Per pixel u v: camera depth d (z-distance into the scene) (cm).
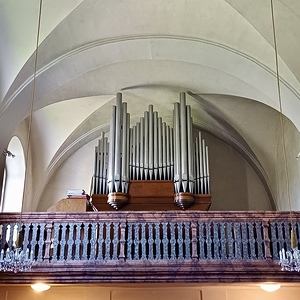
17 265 743
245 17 834
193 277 805
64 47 923
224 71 986
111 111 1219
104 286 888
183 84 1110
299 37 844
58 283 804
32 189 1236
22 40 891
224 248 824
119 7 857
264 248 824
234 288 904
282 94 929
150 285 877
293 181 1123
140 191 1049
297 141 1107
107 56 970
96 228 838
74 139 1277
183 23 894
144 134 1102
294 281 802
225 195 1270
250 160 1277
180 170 1057
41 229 837
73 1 836
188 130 1097
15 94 932
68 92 1073
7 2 842
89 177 1290
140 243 833
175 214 847
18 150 1174
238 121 1188
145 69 1059
